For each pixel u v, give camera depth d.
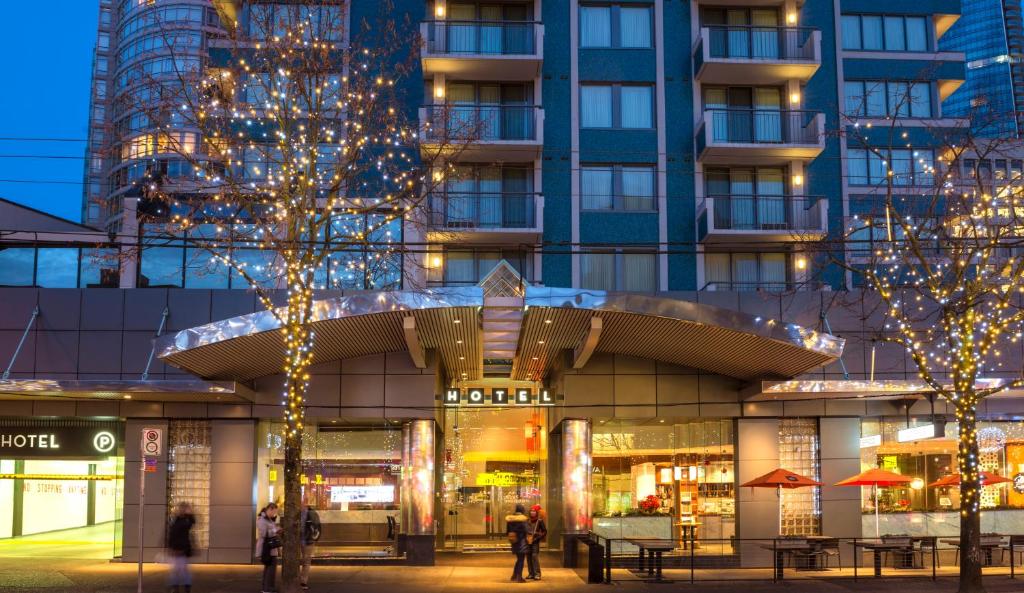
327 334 21.05
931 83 33.94
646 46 32.69
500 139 31.39
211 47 29.12
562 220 31.41
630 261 31.50
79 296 24.55
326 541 25.42
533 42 31.27
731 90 32.69
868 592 18.89
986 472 23.98
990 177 28.69
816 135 30.77
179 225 24.25
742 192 32.22
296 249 18.55
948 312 19.72
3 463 25.88
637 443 25.89
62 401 23.98
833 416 24.25
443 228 28.38
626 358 24.44
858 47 33.78
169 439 24.08
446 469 30.22
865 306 25.17
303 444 25.75
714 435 25.08
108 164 70.31
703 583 20.53
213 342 19.27
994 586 19.50
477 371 28.45
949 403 24.48
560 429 26.59
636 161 31.95
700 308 19.42
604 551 22.16
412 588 19.47
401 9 31.91
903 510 24.48
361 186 28.20
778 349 20.44
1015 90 154.25
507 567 23.56
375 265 26.42
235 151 27.80
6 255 26.00
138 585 17.12
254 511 23.62
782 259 31.67
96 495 33.91
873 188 32.47
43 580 19.80
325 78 20.50
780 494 24.17
